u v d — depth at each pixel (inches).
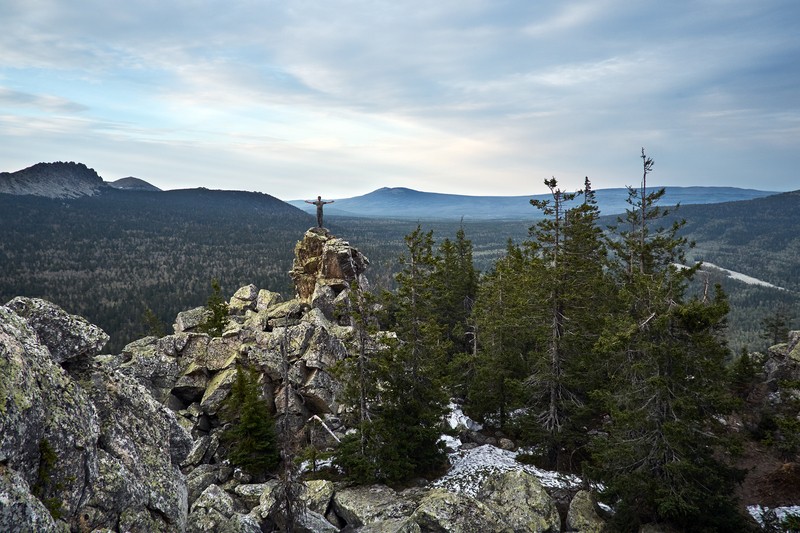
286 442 885.8
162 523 520.1
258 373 1514.5
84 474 456.4
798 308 7426.2
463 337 2018.9
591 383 1219.2
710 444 863.7
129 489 492.1
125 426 567.2
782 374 1710.1
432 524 818.8
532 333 1352.1
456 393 1753.2
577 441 1221.7
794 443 899.4
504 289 1642.5
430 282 1290.6
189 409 1467.8
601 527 933.2
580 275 1382.9
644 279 937.5
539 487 999.6
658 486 858.1
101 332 598.5
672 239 1392.7
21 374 431.5
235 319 2145.7
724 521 845.8
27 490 374.3
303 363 1552.7
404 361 1192.2
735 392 1540.4
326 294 2060.8
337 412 1507.1
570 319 1214.9
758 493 1124.5
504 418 1491.1
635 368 896.3
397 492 1096.2
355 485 1125.7
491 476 1114.1
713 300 1321.4
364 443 1151.6
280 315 1953.7
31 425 415.5
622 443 922.7
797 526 816.9
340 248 2162.9
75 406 487.2
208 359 1603.1
